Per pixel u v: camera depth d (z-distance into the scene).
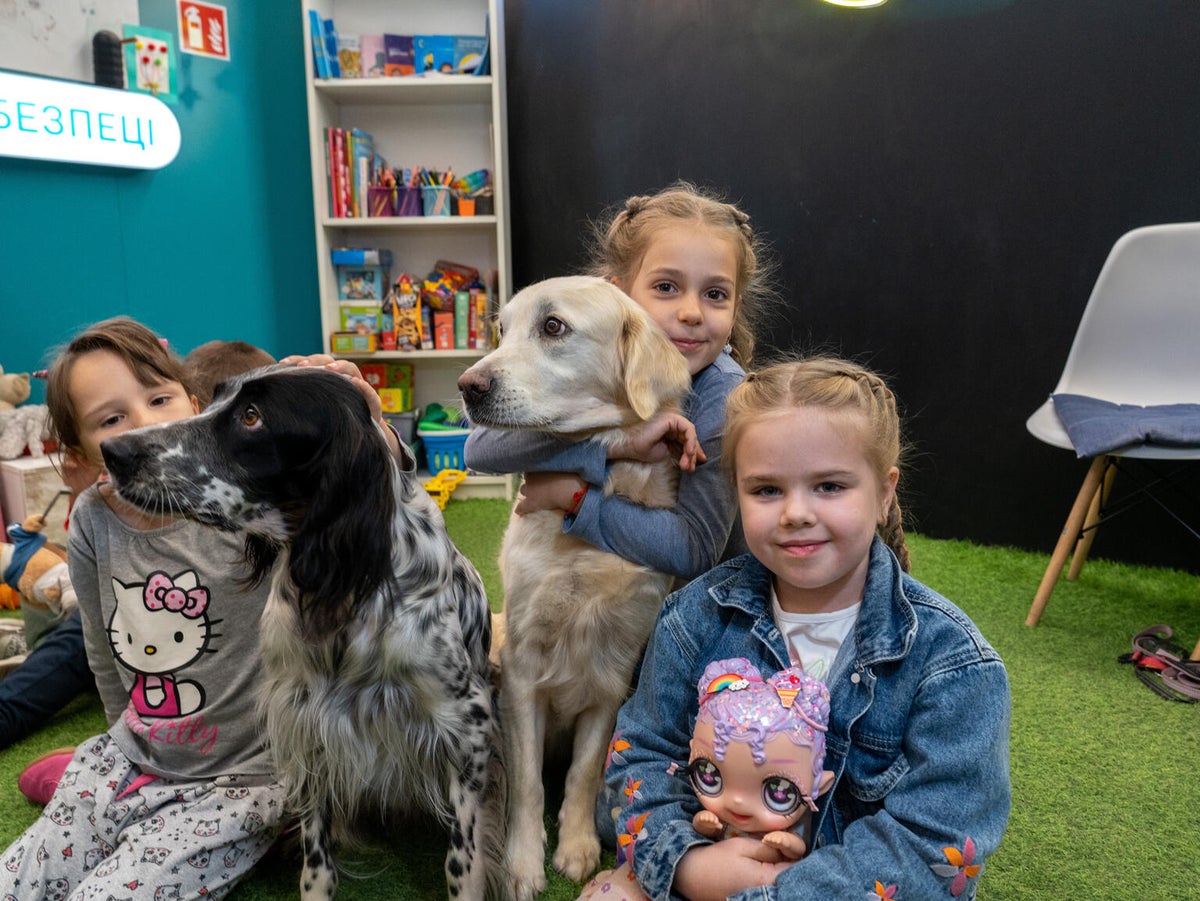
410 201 4.42
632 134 4.18
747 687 1.18
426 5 4.58
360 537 1.36
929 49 3.39
